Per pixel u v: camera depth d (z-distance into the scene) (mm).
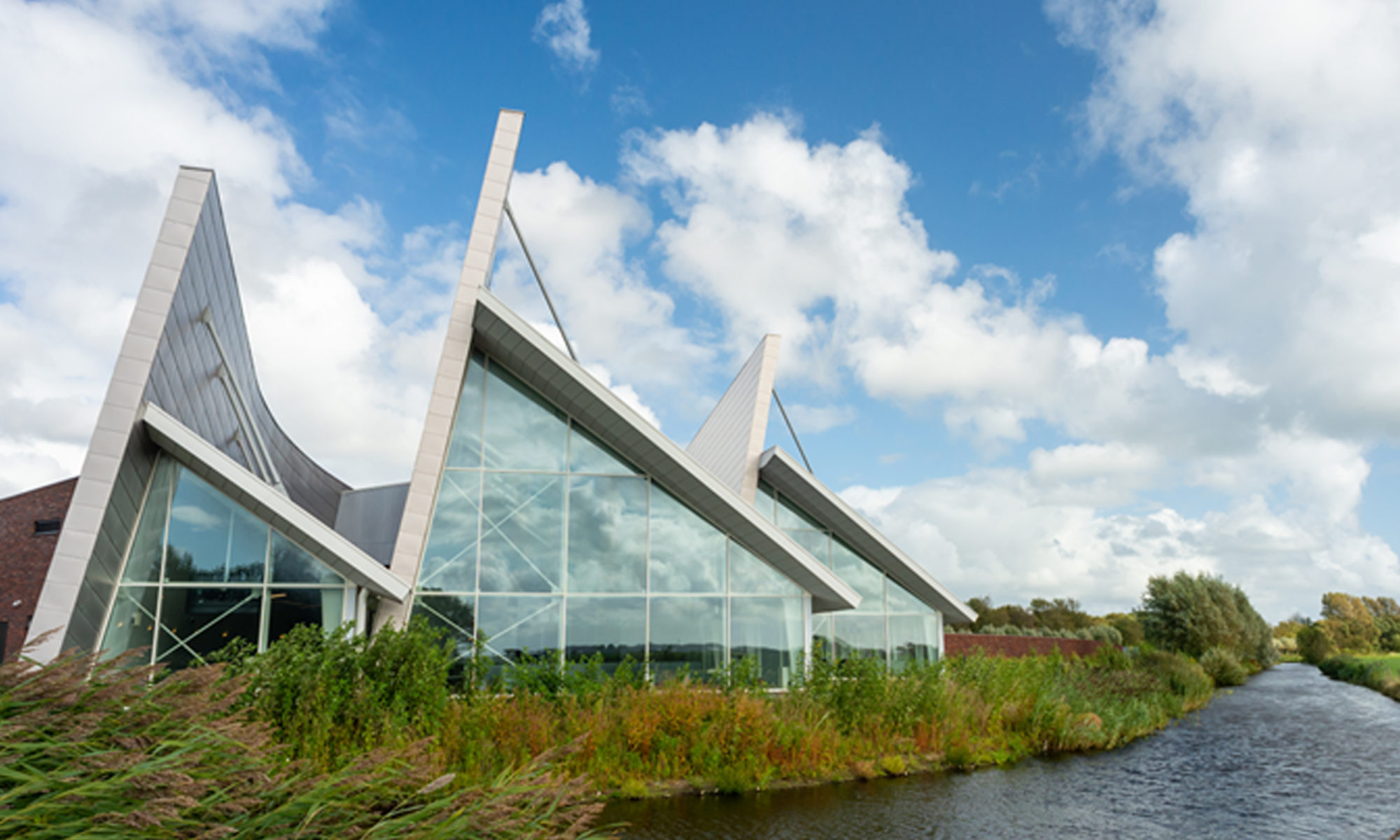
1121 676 26688
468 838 3510
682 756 12086
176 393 15141
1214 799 12273
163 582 14008
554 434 17672
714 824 9859
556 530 17156
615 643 16906
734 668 15867
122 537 13656
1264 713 25484
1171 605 45250
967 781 12680
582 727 11938
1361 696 32594
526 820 3865
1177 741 18672
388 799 3654
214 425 18688
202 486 14422
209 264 15406
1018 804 11344
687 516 17969
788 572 18188
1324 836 10328
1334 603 104312
